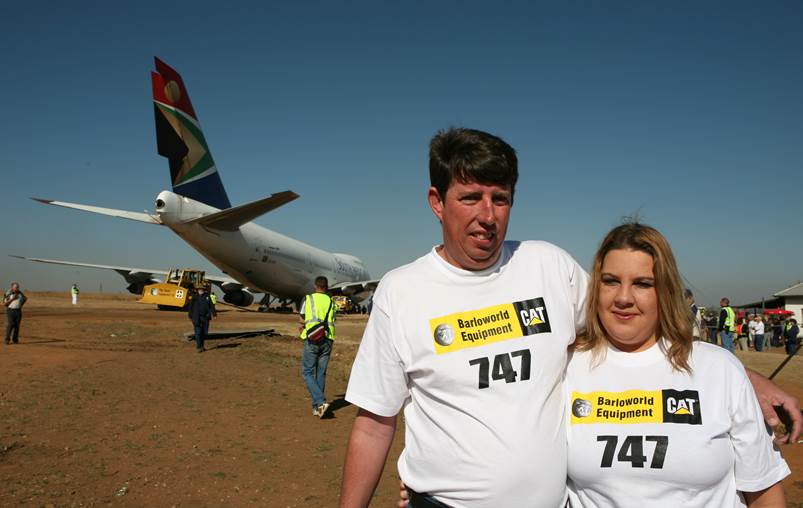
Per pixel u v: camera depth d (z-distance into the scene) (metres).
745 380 1.78
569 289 2.05
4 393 7.74
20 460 4.99
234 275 32.06
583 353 2.01
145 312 29.92
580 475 1.85
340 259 41.78
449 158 1.88
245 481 4.66
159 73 25.03
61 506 3.98
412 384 1.94
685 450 1.72
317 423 6.80
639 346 1.94
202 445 5.68
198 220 26.47
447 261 2.01
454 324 1.86
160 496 4.27
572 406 1.92
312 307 7.25
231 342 15.44
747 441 1.73
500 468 1.71
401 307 1.93
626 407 1.84
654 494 1.75
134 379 9.16
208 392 8.45
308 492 4.45
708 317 15.24
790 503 4.16
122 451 5.38
